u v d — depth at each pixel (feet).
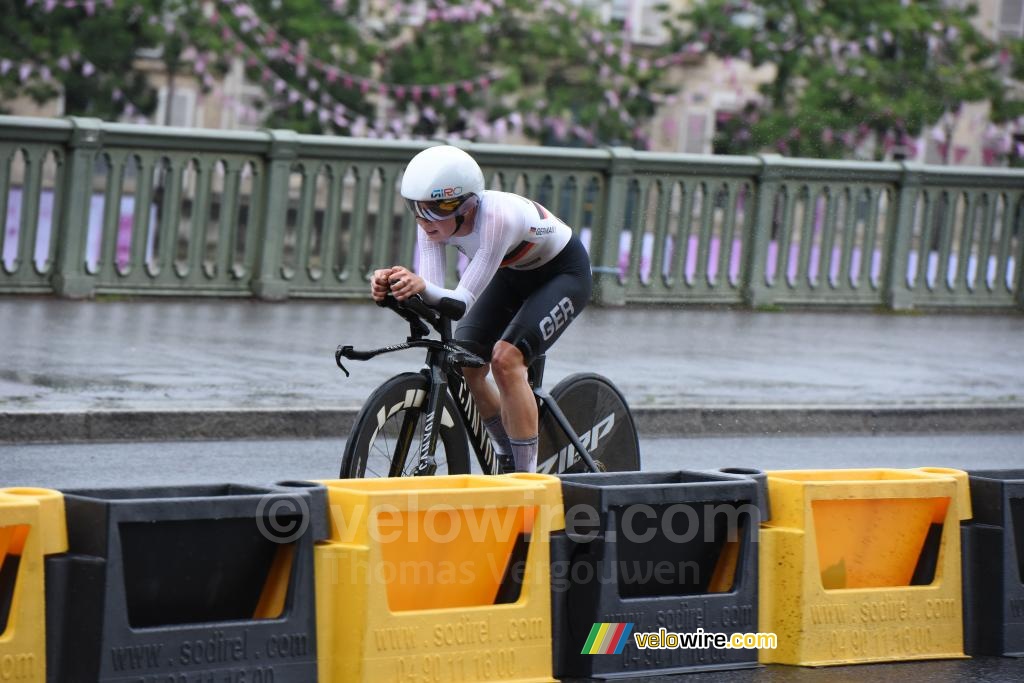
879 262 103.35
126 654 24.94
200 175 86.89
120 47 165.58
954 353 83.82
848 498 31.30
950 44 176.55
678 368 71.97
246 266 89.10
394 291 33.40
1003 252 106.11
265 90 174.60
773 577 31.01
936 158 185.16
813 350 81.66
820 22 175.83
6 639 24.52
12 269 83.20
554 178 93.76
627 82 184.03
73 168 83.35
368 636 26.66
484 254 34.99
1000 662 32.27
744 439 61.26
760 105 184.55
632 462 41.96
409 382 35.06
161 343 70.38
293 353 69.77
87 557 25.00
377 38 181.06
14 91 166.50
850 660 31.32
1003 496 32.73
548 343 37.55
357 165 90.27
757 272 99.14
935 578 32.53
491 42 183.32
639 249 96.12
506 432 37.81
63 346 67.46
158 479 46.80
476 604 28.63
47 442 52.19
